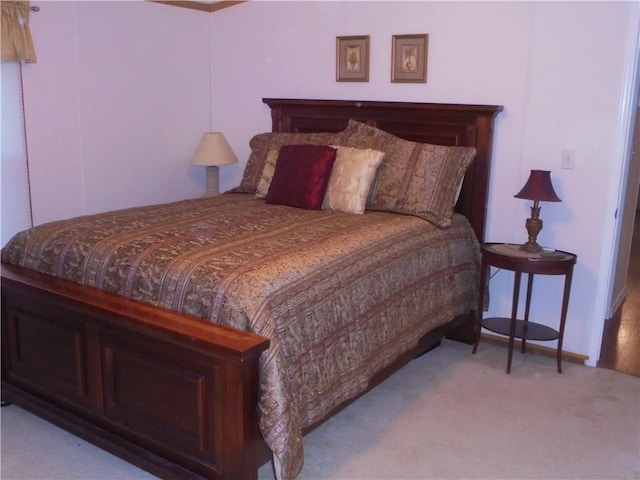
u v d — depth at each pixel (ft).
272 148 12.78
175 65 14.34
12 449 8.27
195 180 15.40
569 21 10.77
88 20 12.22
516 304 10.77
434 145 11.43
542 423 9.14
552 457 8.24
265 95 14.62
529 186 10.71
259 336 6.52
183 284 7.25
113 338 7.59
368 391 9.34
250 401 6.58
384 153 11.40
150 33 13.60
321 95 13.82
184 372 6.92
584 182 11.10
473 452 8.32
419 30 12.31
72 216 12.44
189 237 8.47
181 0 14.16
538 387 10.38
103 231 8.77
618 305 14.97
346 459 8.10
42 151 11.71
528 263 10.44
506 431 8.89
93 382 8.02
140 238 8.39
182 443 7.16
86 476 7.72
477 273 11.89
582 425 9.10
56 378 8.54
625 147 10.71
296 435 6.71
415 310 9.83
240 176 15.42
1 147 11.02
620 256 14.25
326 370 7.54
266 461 7.09
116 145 13.17
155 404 7.34
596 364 11.40
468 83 11.94
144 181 13.98
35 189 11.69
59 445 8.39
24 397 8.98
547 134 11.30
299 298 7.22
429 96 12.42
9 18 10.62
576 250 11.37
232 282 6.98
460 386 10.36
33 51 11.04
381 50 12.84
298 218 10.11
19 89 11.16
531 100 11.35
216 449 6.84
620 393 10.21
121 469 7.88
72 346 8.15
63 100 11.96
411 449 8.38
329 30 13.42
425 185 11.03
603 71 10.61
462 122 11.82
